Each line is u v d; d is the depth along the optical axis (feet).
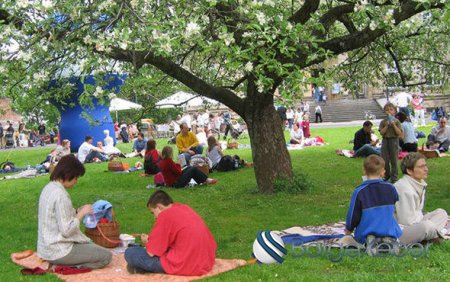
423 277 18.02
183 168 46.85
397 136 38.60
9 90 27.55
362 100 143.54
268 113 38.27
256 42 27.17
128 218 33.17
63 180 22.02
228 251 23.85
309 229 26.78
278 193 37.60
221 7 30.30
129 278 19.95
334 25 46.83
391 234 21.04
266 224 29.14
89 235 24.97
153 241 20.42
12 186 52.01
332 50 33.91
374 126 102.17
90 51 24.86
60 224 21.22
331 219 29.48
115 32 23.38
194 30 23.56
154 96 42.22
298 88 25.95
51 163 62.54
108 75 29.55
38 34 24.70
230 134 93.91
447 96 129.59
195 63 42.45
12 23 24.50
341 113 139.13
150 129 112.57
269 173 38.42
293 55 30.63
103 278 20.08
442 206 31.42
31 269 21.15
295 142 71.20
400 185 22.68
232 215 32.07
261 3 26.73
